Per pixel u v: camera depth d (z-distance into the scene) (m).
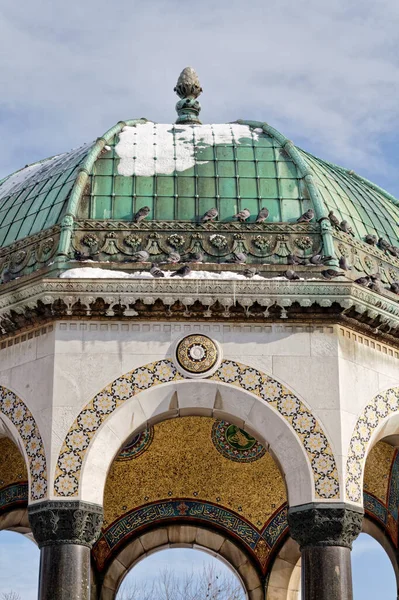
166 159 25.59
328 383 22.77
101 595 28.50
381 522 27.58
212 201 24.72
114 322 22.91
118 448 22.45
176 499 29.25
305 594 21.70
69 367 22.64
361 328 23.53
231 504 29.17
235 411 22.81
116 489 28.95
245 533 29.12
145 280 22.56
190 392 22.72
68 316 22.86
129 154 25.70
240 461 28.70
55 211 24.86
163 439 28.38
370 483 27.59
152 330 22.89
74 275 22.98
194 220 24.31
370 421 23.20
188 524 29.31
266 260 23.84
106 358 22.70
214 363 22.73
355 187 27.83
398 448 25.09
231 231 24.12
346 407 22.80
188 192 24.83
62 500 21.80
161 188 24.89
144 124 27.22
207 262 23.66
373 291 23.38
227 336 22.92
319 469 22.23
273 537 28.92
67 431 22.25
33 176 27.39
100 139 25.88
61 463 22.06
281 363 22.83
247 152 25.89
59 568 21.48
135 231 24.03
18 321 23.23
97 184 24.94
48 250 24.05
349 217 25.77
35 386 22.86
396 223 27.36
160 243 23.91
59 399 22.42
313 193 24.88
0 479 27.94
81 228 24.06
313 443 22.39
